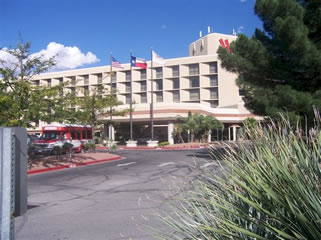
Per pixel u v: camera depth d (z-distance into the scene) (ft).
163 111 129.39
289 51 40.45
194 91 197.98
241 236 6.82
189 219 8.77
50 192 32.86
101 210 24.48
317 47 41.04
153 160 64.90
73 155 74.33
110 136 139.64
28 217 22.75
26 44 52.44
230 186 8.47
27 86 49.83
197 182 10.55
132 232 18.45
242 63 47.42
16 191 6.95
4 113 46.24
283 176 6.61
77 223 20.99
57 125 82.94
